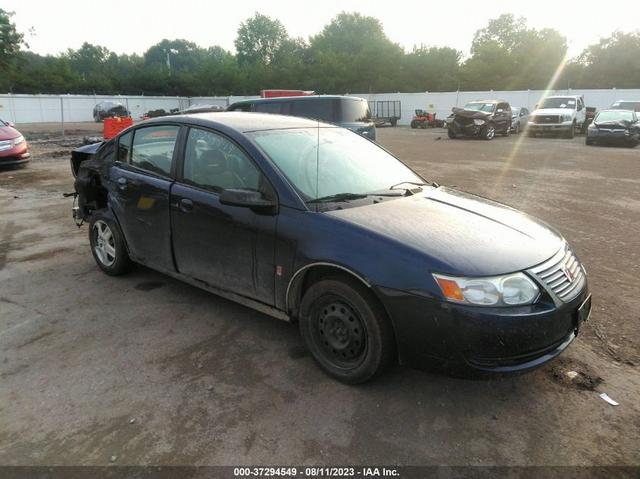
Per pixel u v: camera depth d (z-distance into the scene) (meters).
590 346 3.60
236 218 3.46
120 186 4.44
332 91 58.12
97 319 3.98
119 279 4.82
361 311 2.91
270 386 3.09
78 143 19.64
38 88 54.34
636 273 5.12
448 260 2.72
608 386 3.12
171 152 4.06
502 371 2.65
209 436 2.64
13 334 3.74
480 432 2.70
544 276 2.81
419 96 42.22
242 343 3.61
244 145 3.53
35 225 6.89
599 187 10.28
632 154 16.98
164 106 52.34
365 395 3.00
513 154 17.05
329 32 77.81
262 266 3.37
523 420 2.79
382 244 2.86
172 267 4.12
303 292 3.32
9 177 11.01
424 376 3.20
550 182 10.90
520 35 75.19
